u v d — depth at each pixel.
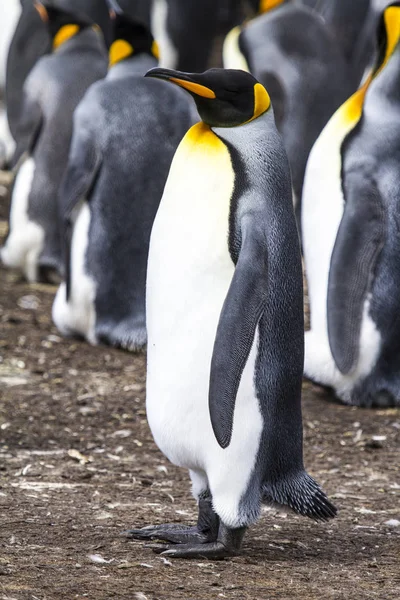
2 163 31.30
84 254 16.30
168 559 7.96
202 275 7.70
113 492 10.10
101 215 16.22
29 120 20.31
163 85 16.48
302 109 23.16
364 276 13.61
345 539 8.93
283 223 7.78
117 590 7.11
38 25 27.61
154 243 7.95
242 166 7.71
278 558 8.24
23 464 10.96
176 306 7.79
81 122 16.22
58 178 20.09
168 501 9.88
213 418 7.25
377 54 14.08
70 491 10.02
